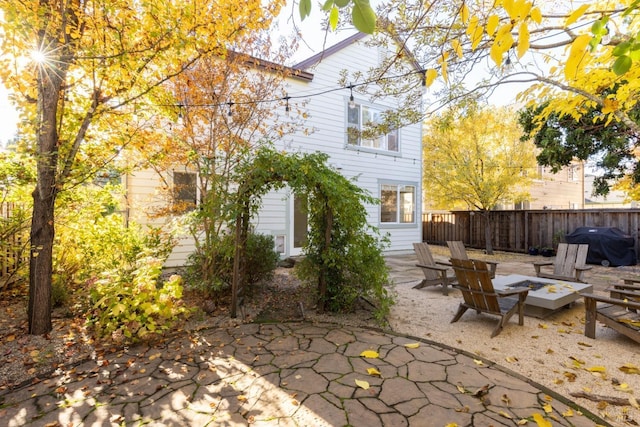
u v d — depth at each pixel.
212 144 5.53
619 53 1.50
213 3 4.20
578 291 4.38
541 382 2.59
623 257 8.22
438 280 5.67
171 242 5.43
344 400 2.31
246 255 5.06
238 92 5.75
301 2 1.26
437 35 3.38
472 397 2.34
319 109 9.34
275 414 2.16
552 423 2.04
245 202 4.48
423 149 11.97
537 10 1.40
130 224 5.65
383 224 10.75
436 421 2.06
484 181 10.58
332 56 9.58
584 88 2.97
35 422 2.10
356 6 1.14
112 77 3.84
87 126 3.76
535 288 4.56
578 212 9.84
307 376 2.66
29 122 3.87
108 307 3.40
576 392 2.43
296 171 4.02
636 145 7.34
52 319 3.95
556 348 3.26
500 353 3.14
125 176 6.68
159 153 4.78
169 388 2.50
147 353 3.15
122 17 3.58
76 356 3.07
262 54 5.85
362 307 4.72
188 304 4.64
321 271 4.43
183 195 7.13
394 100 10.83
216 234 4.70
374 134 5.80
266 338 3.52
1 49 3.31
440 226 14.15
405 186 11.43
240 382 2.58
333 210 4.32
